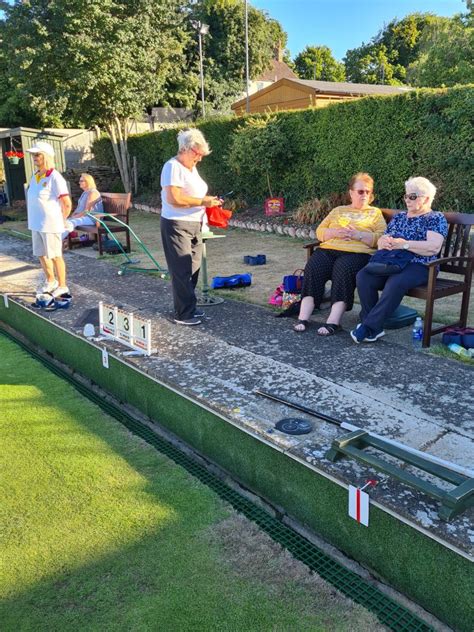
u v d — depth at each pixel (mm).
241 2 21594
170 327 3854
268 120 10141
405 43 42188
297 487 2117
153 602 1718
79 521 2117
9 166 15414
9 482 2393
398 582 1763
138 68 13891
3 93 19812
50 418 3031
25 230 10656
